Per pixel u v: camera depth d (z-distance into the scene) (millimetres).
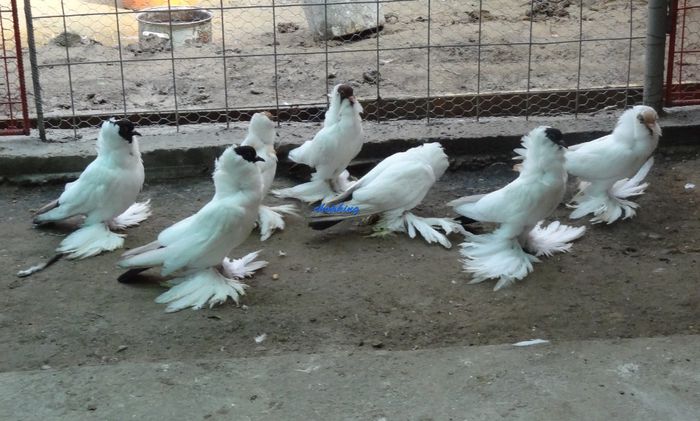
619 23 4105
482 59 3730
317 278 2488
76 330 2305
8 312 2367
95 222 2650
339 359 2150
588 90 3256
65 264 2555
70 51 3887
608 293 2412
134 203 2779
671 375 2080
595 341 2189
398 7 4500
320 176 2820
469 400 2033
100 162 2625
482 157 3029
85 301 2406
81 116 3164
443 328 2307
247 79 3564
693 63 3346
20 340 2273
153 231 2707
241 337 2281
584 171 2699
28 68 3682
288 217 2768
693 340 2180
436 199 2863
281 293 2432
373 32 4102
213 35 4133
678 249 2580
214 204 2375
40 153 2941
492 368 2113
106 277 2500
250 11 4520
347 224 2734
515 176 2986
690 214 2732
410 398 2043
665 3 3000
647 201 2803
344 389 2070
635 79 3428
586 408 2006
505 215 2504
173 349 2248
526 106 3166
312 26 4062
